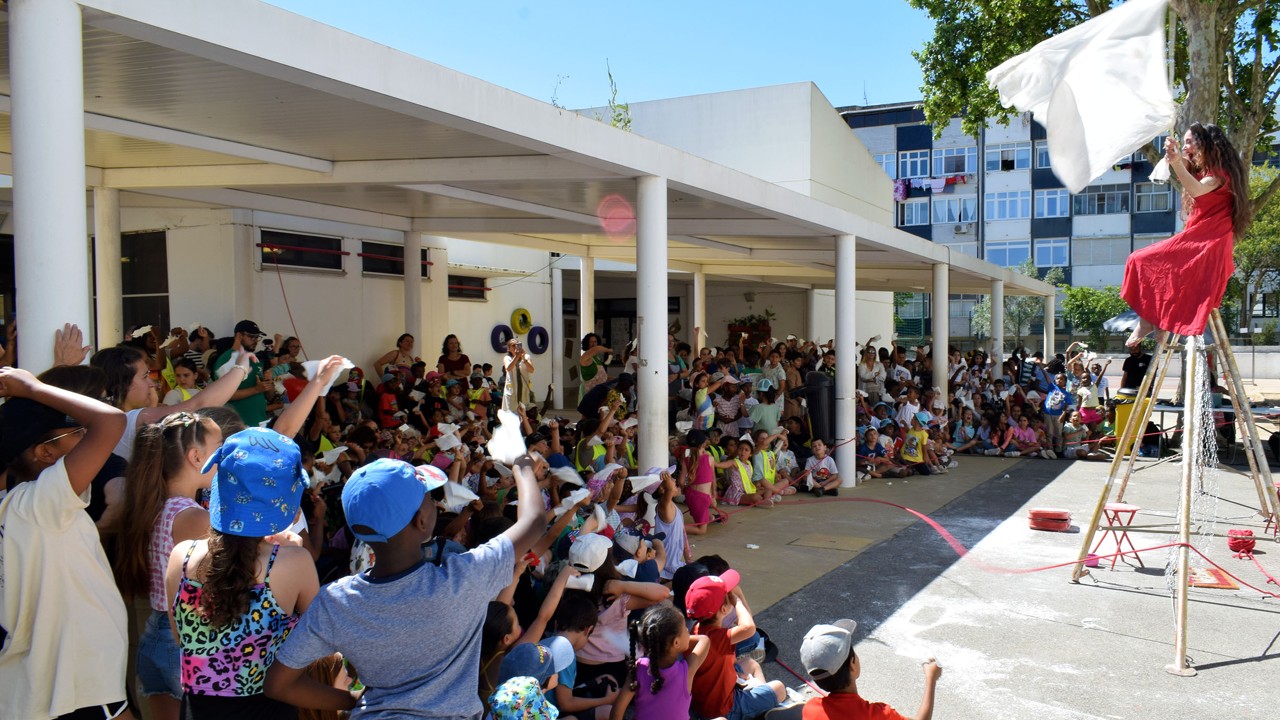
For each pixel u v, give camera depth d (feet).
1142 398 23.00
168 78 17.58
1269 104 52.31
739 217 36.42
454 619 7.77
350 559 16.33
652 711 11.88
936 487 37.91
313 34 15.53
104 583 9.62
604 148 22.74
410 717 7.59
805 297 78.69
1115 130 18.76
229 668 8.45
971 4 56.70
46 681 9.25
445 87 18.15
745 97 63.16
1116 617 19.92
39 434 9.75
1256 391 79.25
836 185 66.74
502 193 30.27
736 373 44.06
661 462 25.40
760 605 20.61
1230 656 17.56
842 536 27.91
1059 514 28.66
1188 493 17.87
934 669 11.95
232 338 32.37
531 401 39.04
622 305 81.56
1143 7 18.44
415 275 41.32
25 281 12.25
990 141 150.71
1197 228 19.33
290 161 25.05
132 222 35.88
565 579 13.80
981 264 57.93
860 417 42.65
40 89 12.13
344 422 32.68
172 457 10.02
